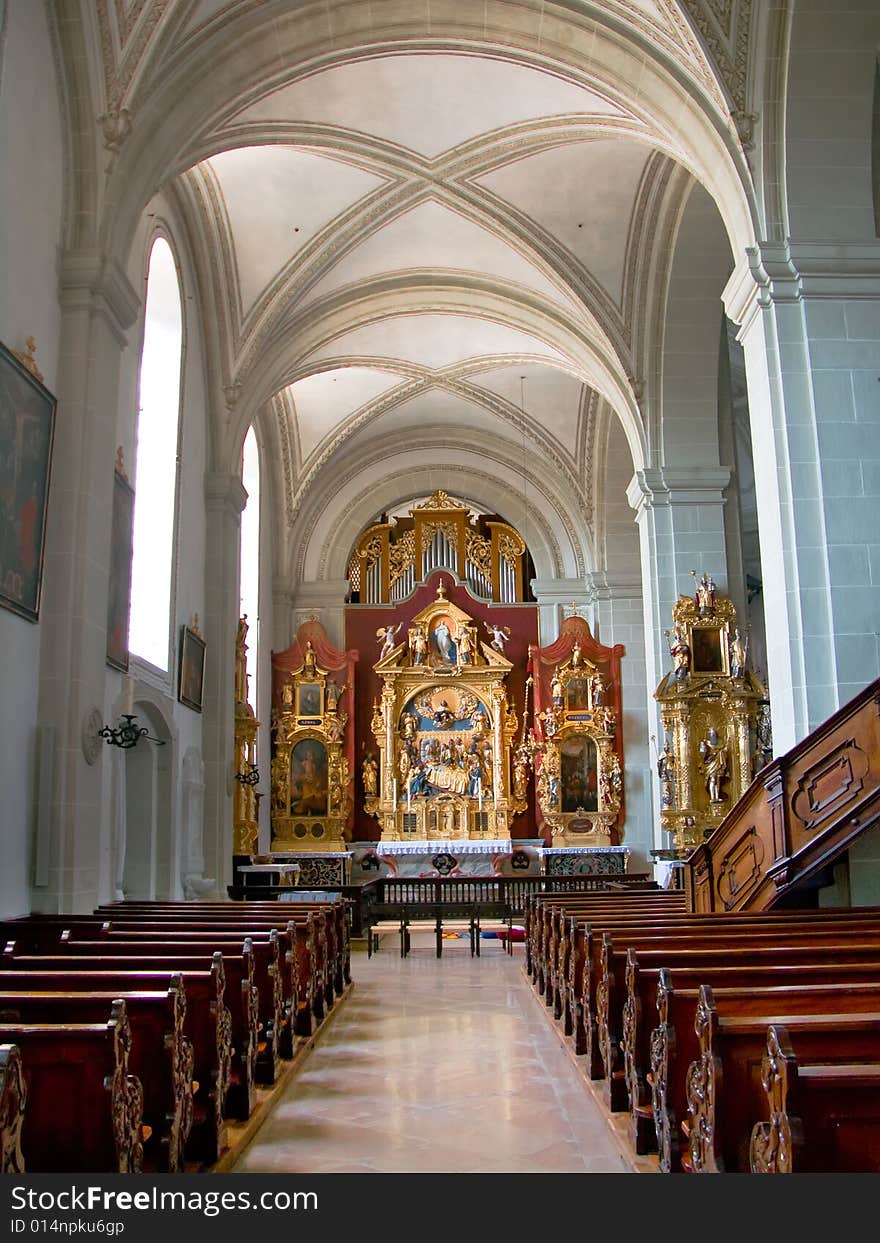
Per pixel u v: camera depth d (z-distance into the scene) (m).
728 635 17.72
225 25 12.03
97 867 10.94
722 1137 4.04
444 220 17.59
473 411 24.86
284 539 25.25
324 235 17.34
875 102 13.88
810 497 11.52
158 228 14.80
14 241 9.91
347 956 13.12
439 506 26.52
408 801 24.69
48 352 10.75
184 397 16.17
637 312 17.86
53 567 10.71
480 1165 5.84
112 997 4.99
